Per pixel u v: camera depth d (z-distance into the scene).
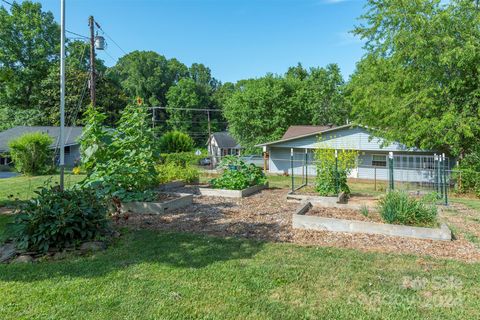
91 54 17.12
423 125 12.30
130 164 7.70
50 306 2.97
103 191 6.00
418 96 12.55
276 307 2.97
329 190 9.11
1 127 32.34
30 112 32.22
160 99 53.97
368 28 14.68
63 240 4.54
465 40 11.77
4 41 31.17
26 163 16.69
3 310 2.89
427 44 12.30
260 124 33.50
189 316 2.82
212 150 48.56
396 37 12.81
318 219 5.58
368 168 20.03
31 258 4.17
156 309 2.92
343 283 3.47
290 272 3.74
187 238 5.09
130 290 3.29
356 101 16.42
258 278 3.58
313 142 21.44
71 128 29.27
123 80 52.97
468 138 12.70
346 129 20.30
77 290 3.28
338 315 2.85
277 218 6.45
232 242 4.89
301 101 35.22
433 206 5.81
